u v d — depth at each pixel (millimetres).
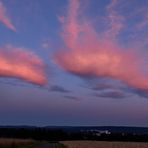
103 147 56562
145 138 130750
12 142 48906
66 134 137000
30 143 63406
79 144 68812
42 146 56031
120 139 128625
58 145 62625
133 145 63469
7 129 121500
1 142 47000
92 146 59188
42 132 126562
